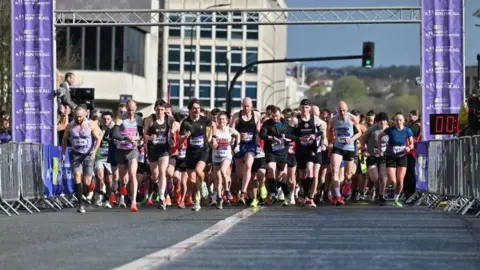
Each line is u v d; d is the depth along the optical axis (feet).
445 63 89.86
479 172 61.46
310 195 75.41
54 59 88.63
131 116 71.15
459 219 56.54
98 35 229.66
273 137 75.87
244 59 334.24
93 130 69.36
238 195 77.92
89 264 32.63
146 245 39.78
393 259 33.81
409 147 76.28
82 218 61.57
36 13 89.04
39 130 88.38
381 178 77.66
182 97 331.36
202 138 71.46
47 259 34.71
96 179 79.30
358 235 44.37
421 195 81.92
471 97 72.33
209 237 42.88
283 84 450.30
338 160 76.95
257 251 36.55
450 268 31.09
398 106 581.12
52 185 75.92
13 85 88.69
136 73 245.45
